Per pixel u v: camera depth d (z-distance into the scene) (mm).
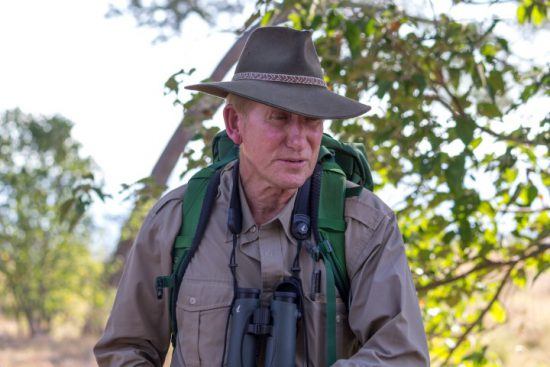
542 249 7867
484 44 7754
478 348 8391
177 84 7680
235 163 4547
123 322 4641
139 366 4586
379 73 7652
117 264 29062
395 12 7703
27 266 28547
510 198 7523
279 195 4348
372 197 4418
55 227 27969
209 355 4332
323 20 7695
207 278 4391
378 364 4020
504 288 8977
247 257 4379
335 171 4449
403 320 4105
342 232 4324
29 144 27828
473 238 7527
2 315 34562
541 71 7891
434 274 7973
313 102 4105
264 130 4152
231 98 4367
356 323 4246
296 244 4320
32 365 22984
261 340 4273
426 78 7703
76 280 29078
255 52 4297
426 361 4145
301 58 4238
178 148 12414
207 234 4484
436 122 7469
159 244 4578
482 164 7566
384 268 4242
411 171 7957
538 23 7785
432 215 8117
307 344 4250
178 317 4457
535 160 7355
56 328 30609
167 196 4676
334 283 4277
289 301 4184
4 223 28094
